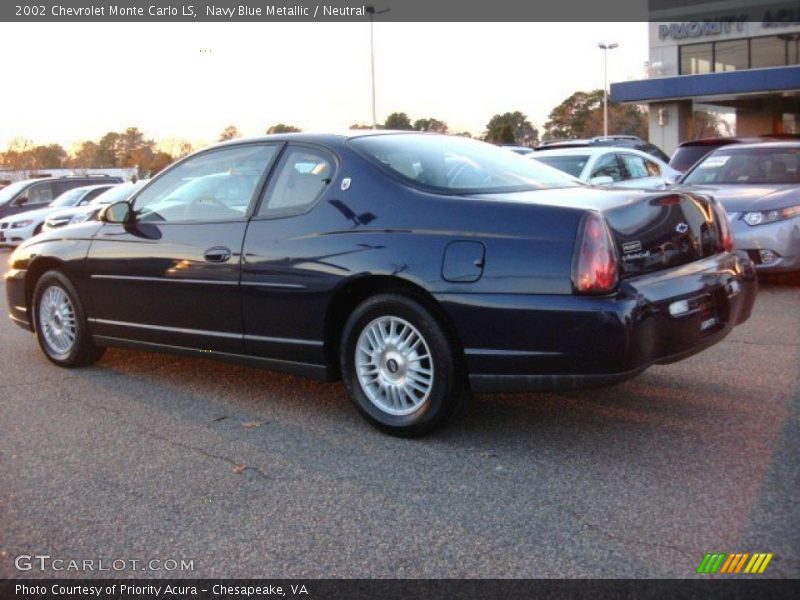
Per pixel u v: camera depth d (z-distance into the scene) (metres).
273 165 4.97
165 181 5.47
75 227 5.98
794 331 6.63
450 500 3.67
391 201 4.43
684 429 4.46
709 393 5.06
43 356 6.59
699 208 4.57
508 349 4.04
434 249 4.18
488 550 3.21
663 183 11.35
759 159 9.58
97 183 20.34
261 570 3.12
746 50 35.94
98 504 3.73
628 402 4.94
